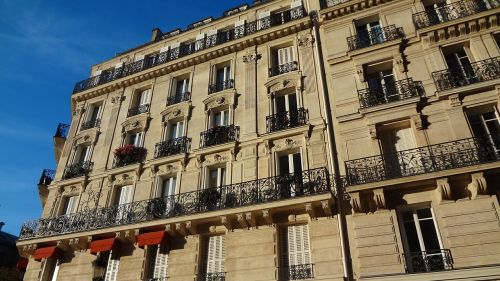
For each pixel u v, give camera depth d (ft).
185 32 80.59
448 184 40.45
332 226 44.57
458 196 40.73
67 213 65.77
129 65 81.20
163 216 53.47
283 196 48.29
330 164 49.44
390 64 55.06
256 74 64.54
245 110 60.39
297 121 55.01
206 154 58.65
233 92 63.41
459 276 36.35
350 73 56.08
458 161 41.70
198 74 71.00
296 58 63.21
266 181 50.67
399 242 40.70
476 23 51.39
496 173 39.40
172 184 59.88
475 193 39.58
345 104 53.42
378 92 52.11
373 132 48.62
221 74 70.38
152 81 75.66
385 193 43.39
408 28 56.95
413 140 48.11
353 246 42.73
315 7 68.39
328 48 60.70
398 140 48.98
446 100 47.65
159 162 61.36
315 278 42.39
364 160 47.21
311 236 45.11
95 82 83.10
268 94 60.34
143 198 59.11
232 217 48.62
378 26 60.80
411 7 59.00
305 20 65.00
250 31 70.64
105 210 59.72
